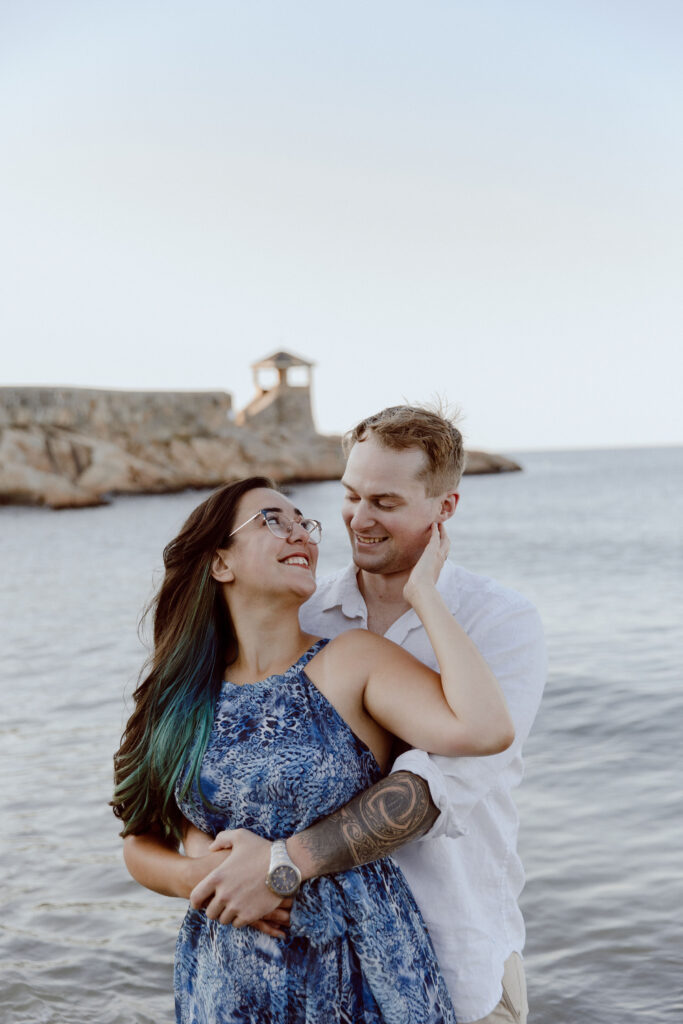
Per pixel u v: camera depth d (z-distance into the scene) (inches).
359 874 73.1
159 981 156.9
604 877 189.0
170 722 77.9
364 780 75.7
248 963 72.4
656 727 300.5
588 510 1871.3
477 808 82.4
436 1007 74.0
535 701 82.8
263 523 78.5
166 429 2458.2
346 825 71.0
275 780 73.0
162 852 79.9
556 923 172.1
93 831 221.0
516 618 83.4
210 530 79.9
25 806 239.0
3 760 281.4
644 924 169.8
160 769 77.9
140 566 942.4
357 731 76.2
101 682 399.9
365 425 87.0
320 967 71.4
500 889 84.5
